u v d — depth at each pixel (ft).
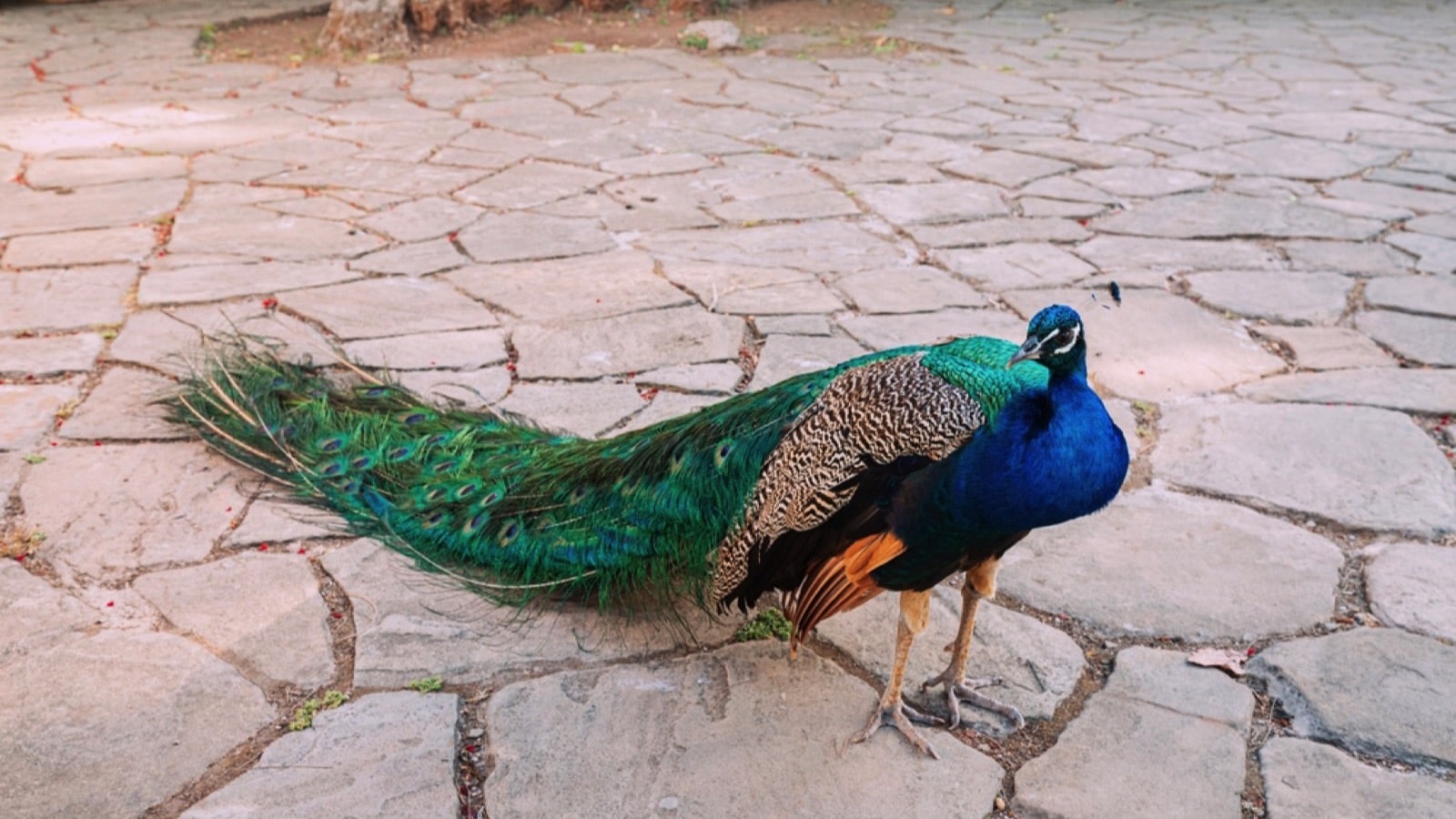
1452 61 35.63
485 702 9.88
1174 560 11.82
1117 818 8.71
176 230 20.27
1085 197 22.65
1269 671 10.23
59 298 17.38
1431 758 9.24
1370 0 47.67
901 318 17.30
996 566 9.41
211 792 8.81
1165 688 10.07
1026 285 18.60
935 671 10.38
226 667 10.11
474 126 27.22
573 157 24.91
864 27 40.45
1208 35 40.22
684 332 16.74
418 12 35.86
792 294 18.12
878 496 8.45
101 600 10.91
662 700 9.90
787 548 9.06
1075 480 8.20
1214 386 15.46
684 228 20.90
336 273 18.58
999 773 9.20
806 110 28.94
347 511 11.55
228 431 12.86
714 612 10.94
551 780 9.00
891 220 21.43
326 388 13.25
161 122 27.17
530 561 10.53
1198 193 22.98
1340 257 19.76
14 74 31.60
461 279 18.48
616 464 10.32
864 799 8.90
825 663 10.41
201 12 40.06
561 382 15.28
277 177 23.31
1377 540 12.19
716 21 36.86
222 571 11.38
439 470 11.40
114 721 9.45
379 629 10.64
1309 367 15.97
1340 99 30.58
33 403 14.37
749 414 9.76
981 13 44.14
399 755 9.16
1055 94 30.94
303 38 37.11
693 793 8.91
